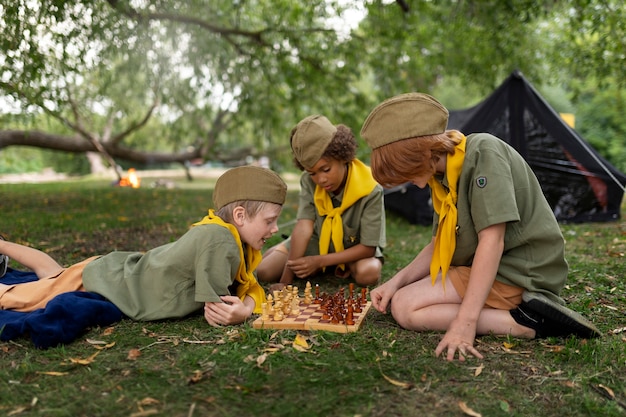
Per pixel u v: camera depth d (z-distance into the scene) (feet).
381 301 9.12
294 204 31.81
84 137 41.52
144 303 9.11
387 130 7.75
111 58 25.12
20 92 21.11
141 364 7.17
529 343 8.04
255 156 52.34
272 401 6.15
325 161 10.87
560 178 22.27
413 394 6.36
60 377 6.81
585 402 6.19
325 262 11.91
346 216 12.06
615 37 27.96
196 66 29.86
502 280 8.28
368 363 7.15
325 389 6.43
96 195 35.99
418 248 16.56
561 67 34.58
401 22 32.71
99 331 8.50
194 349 7.72
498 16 30.22
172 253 9.03
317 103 37.83
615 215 22.30
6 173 90.02
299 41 33.65
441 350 7.49
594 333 8.05
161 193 38.78
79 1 19.81
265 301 9.97
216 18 30.83
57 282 9.32
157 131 56.13
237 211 9.04
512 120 22.21
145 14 24.21
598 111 60.80
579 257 14.76
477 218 7.89
